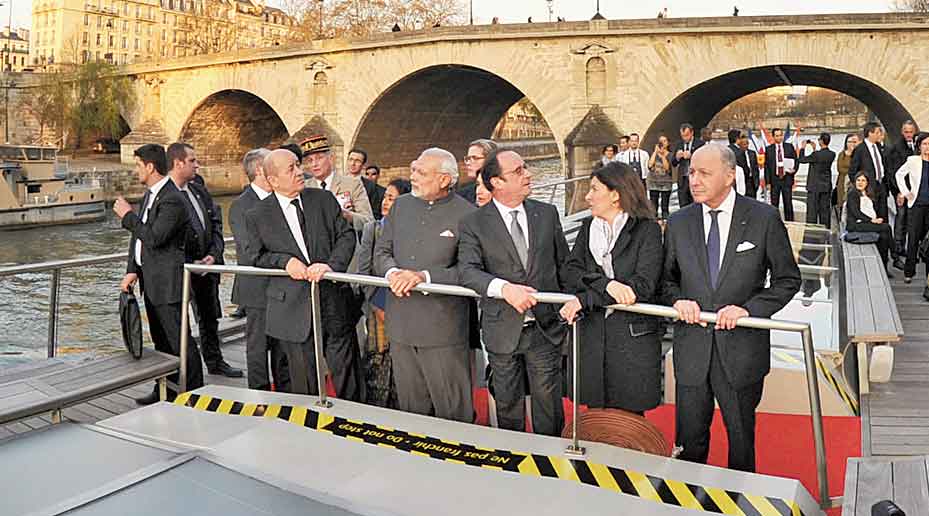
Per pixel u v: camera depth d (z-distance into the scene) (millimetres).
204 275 6879
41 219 33375
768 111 76250
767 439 5398
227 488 3635
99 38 100625
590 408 4496
